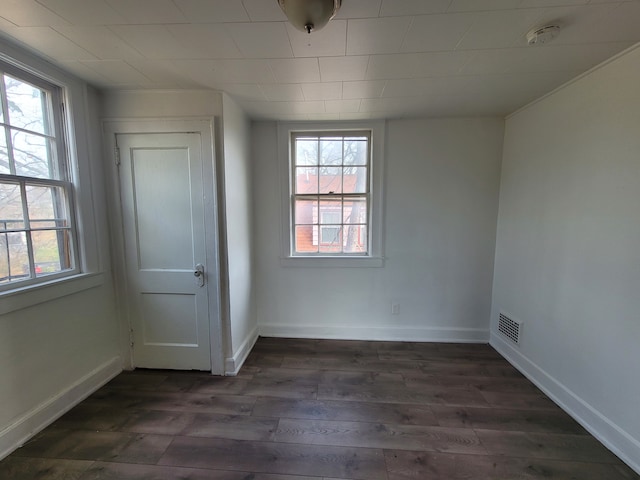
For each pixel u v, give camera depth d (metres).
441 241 2.75
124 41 1.44
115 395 1.97
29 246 1.63
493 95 2.09
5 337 1.47
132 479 1.35
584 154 1.74
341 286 2.86
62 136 1.83
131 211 2.16
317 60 1.62
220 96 2.04
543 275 2.08
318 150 2.80
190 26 1.31
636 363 1.43
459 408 1.86
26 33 1.37
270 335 2.94
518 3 1.16
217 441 1.57
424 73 1.76
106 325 2.14
